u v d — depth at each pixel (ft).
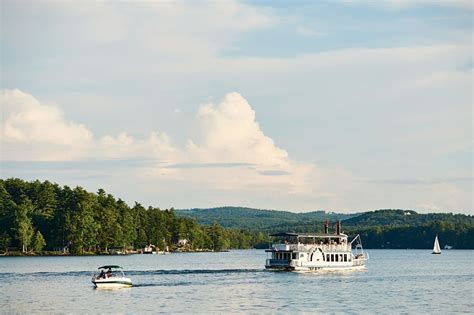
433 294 490.08
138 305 413.59
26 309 399.03
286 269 642.22
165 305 413.80
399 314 388.78
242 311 393.29
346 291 495.00
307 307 410.31
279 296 459.32
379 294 481.87
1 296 458.50
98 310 394.73
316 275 618.85
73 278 593.42
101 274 516.32
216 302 427.74
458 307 418.51
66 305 414.21
